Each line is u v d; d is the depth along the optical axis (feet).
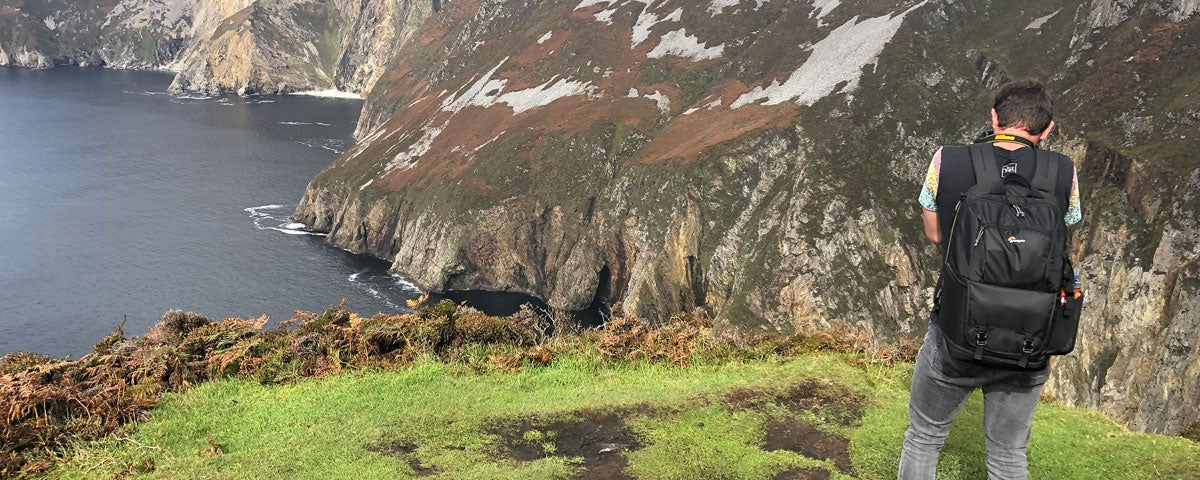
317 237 406.00
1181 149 206.49
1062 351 13.05
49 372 26.32
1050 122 14.03
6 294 306.55
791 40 400.67
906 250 255.91
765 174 311.68
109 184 483.51
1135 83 241.35
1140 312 185.68
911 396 16.20
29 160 537.65
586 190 363.56
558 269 352.08
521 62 511.40
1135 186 211.82
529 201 362.53
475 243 354.13
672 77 417.28
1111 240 206.80
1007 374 13.91
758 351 33.68
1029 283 12.41
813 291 254.06
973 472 19.61
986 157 13.85
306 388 27.45
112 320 287.48
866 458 20.68
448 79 596.29
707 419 23.36
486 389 27.12
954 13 348.59
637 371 30.81
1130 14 268.82
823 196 273.13
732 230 299.58
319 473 19.67
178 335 30.83
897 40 338.54
